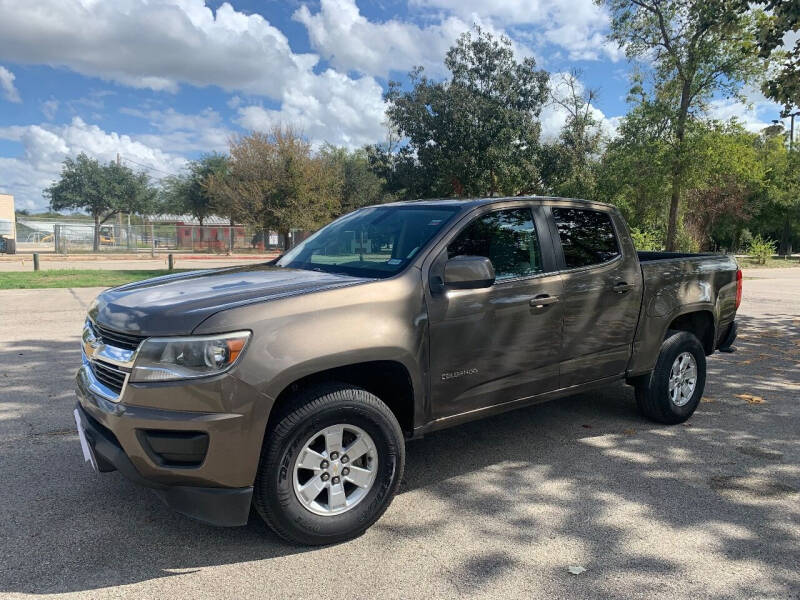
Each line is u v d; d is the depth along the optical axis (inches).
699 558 116.0
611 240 177.2
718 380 261.3
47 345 299.9
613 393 235.5
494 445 177.0
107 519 127.5
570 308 159.3
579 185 1185.4
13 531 121.8
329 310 117.1
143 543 118.4
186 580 106.3
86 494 138.7
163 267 948.0
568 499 141.3
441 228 141.9
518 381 150.8
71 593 101.7
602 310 167.9
